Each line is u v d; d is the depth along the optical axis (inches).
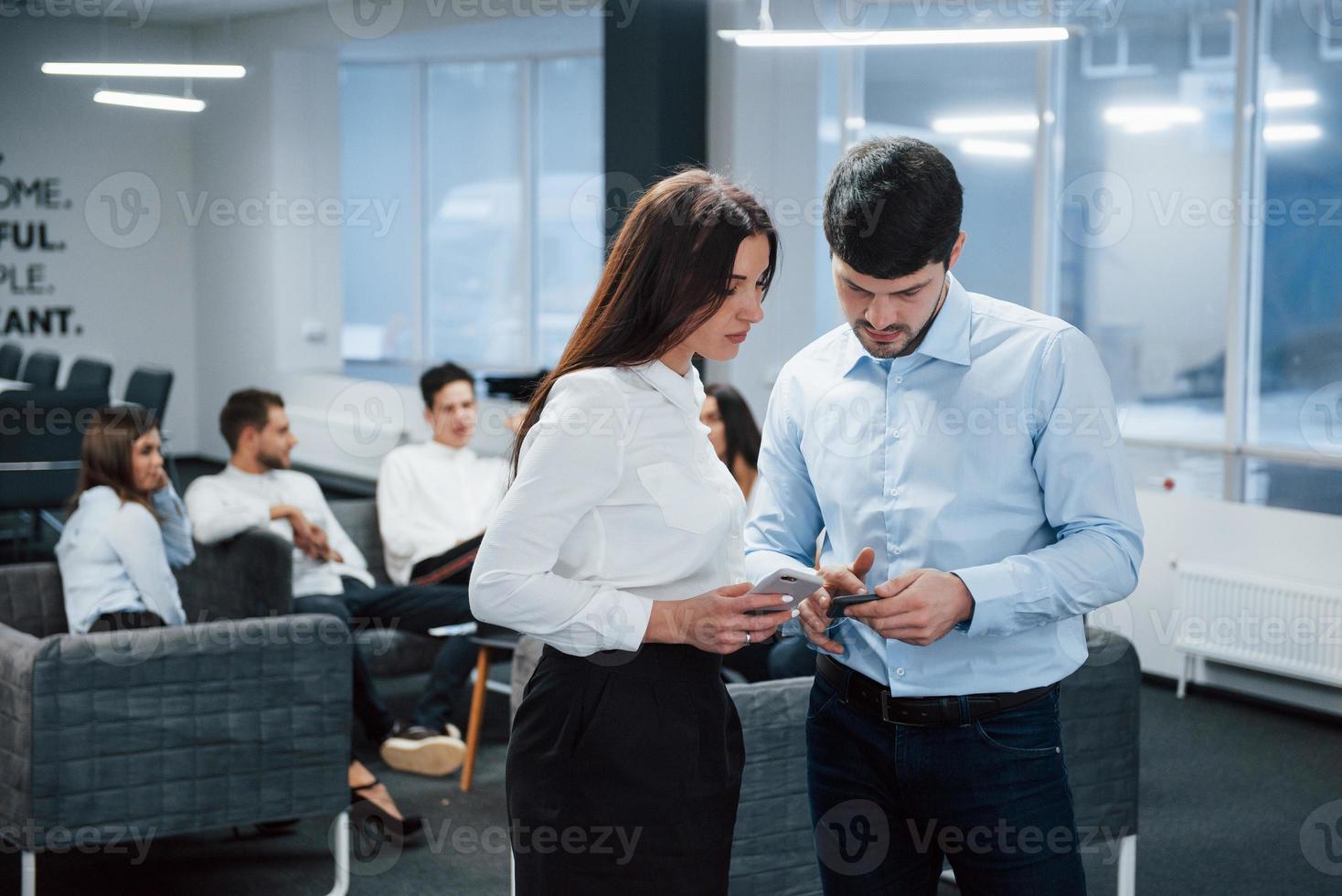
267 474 174.9
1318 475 209.6
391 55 368.8
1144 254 235.1
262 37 363.9
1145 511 201.6
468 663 164.6
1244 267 224.8
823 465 73.5
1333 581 180.4
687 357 67.2
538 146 363.9
